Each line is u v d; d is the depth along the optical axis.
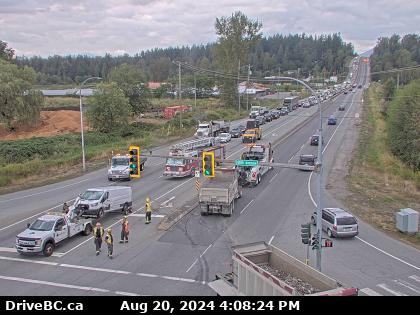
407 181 47.25
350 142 69.31
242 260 16.09
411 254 25.41
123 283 20.66
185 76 164.38
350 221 27.72
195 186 43.03
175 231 29.31
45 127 82.19
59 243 26.28
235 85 119.94
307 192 40.72
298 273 15.90
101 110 76.75
